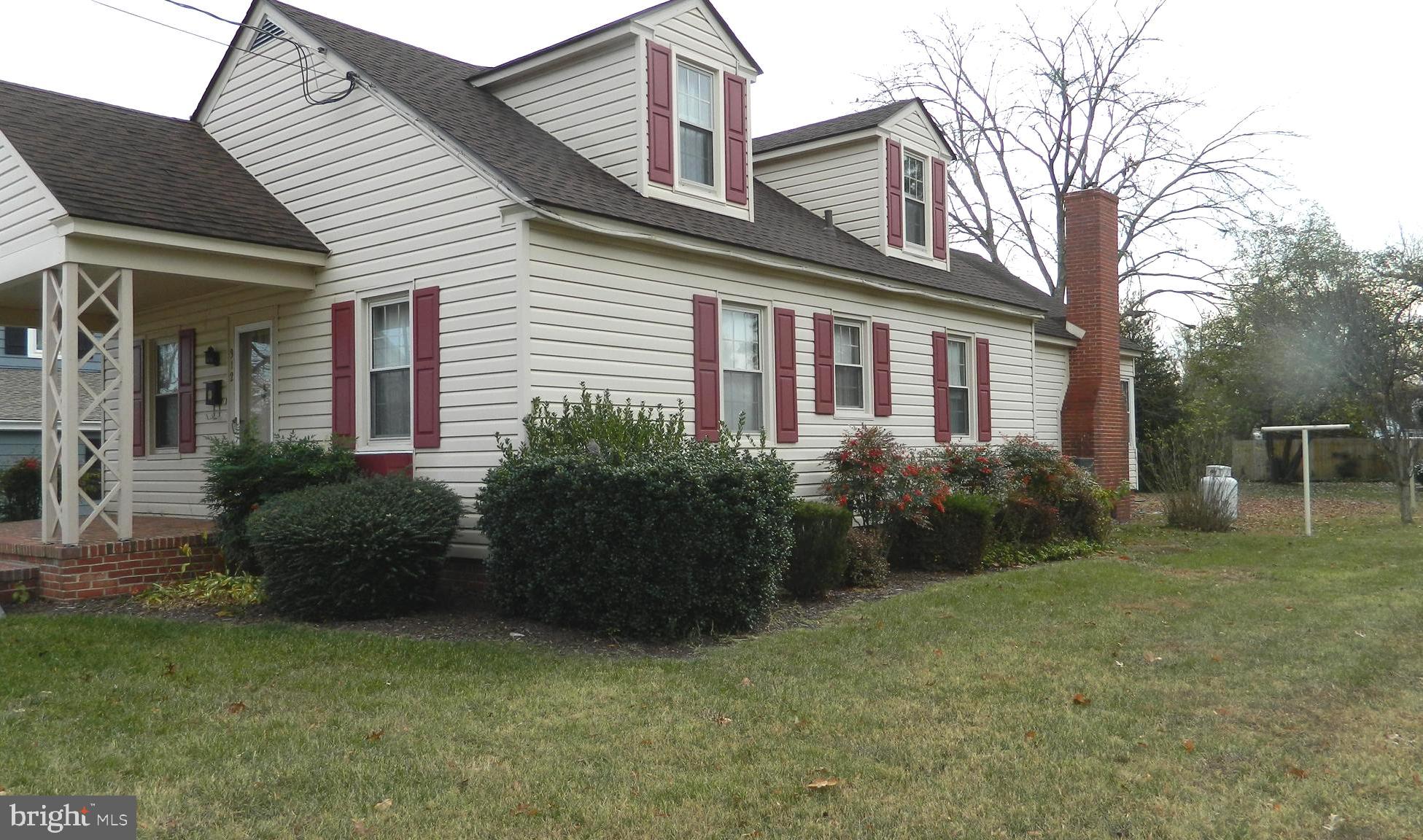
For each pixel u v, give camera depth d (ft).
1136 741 17.78
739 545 26.27
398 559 28.76
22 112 34.17
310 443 34.14
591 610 27.02
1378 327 60.54
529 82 39.27
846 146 49.49
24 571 30.53
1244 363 93.30
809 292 41.29
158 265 31.60
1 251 33.12
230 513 32.99
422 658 23.80
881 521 39.96
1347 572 37.52
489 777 15.99
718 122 39.70
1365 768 16.39
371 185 34.40
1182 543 48.52
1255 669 22.77
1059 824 14.24
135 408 43.34
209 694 20.62
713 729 18.43
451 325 31.94
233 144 39.47
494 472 28.89
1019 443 48.75
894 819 14.46
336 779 15.81
